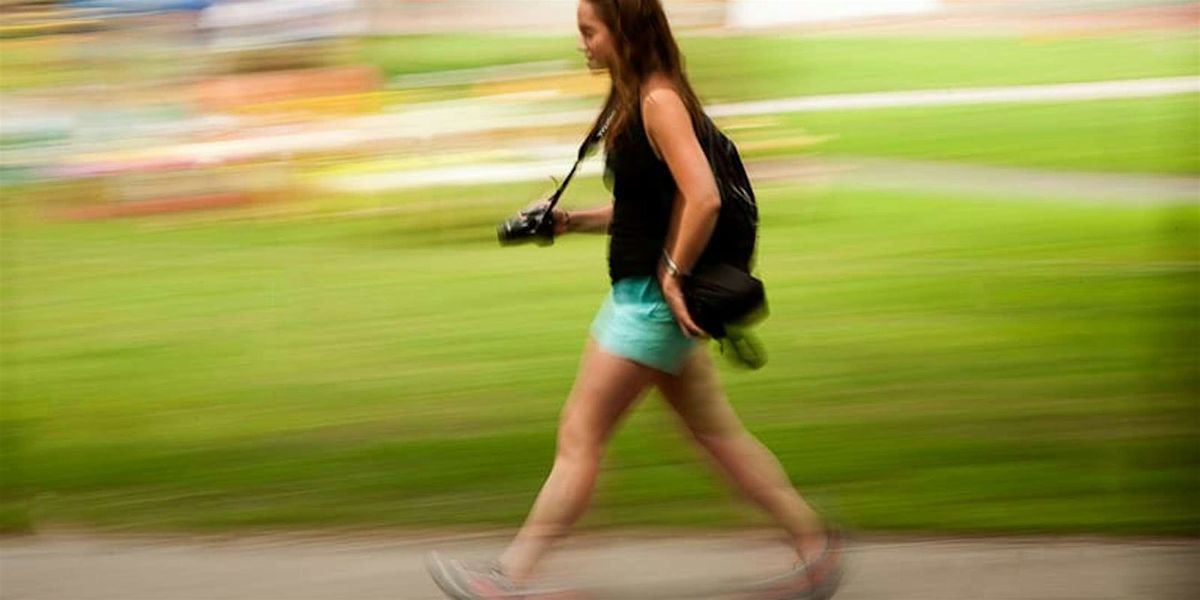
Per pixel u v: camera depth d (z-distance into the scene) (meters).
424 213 21.73
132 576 10.65
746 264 9.22
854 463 12.70
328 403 14.80
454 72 24.08
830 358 15.79
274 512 11.88
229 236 21.62
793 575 9.88
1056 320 16.80
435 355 16.39
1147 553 10.71
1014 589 10.12
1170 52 27.27
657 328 9.15
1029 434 13.27
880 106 25.34
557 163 23.08
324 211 22.45
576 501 9.38
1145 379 14.64
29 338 17.03
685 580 10.47
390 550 11.13
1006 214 21.38
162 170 23.12
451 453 13.29
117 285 19.34
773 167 23.83
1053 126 24.81
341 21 24.11
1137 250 19.39
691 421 9.73
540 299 18.55
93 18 23.67
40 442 13.66
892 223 21.00
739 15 26.05
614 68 8.95
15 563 10.90
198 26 24.05
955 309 17.22
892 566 10.55
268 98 23.91
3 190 23.00
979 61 27.38
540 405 14.67
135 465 12.98
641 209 9.09
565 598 9.77
